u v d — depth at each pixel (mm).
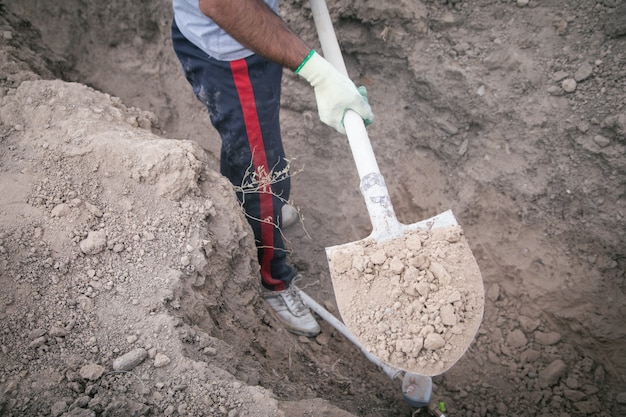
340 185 3199
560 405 2512
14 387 1546
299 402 1743
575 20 2590
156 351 1650
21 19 3225
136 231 1882
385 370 2459
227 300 2107
